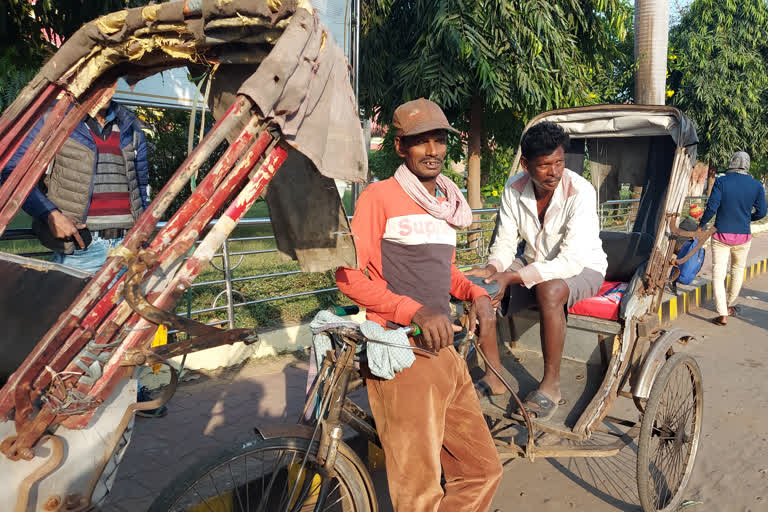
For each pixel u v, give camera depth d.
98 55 1.88
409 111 1.96
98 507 1.53
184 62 1.96
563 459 3.49
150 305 1.42
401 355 1.87
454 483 2.19
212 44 1.72
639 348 3.00
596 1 9.17
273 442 1.86
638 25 8.39
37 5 4.55
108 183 3.24
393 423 1.97
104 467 1.52
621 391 2.90
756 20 16.23
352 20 5.73
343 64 1.79
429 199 2.01
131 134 3.41
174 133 8.70
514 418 2.71
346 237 1.90
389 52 9.33
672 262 3.33
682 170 3.33
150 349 1.49
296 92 1.51
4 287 1.91
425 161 1.99
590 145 4.16
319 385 2.03
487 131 11.12
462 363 2.19
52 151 1.95
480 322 2.28
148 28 1.73
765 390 4.58
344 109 1.77
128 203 3.37
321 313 2.04
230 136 1.68
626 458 3.51
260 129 1.56
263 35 1.65
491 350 2.89
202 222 1.53
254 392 4.02
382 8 8.80
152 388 4.00
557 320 2.82
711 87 16.09
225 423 3.49
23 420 1.41
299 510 1.98
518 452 2.60
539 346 3.46
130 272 1.38
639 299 3.02
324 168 1.69
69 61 1.86
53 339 1.42
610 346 3.10
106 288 1.45
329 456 1.90
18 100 1.90
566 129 3.80
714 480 3.23
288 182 1.96
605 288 3.71
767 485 3.17
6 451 1.40
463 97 9.07
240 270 7.54
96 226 3.20
